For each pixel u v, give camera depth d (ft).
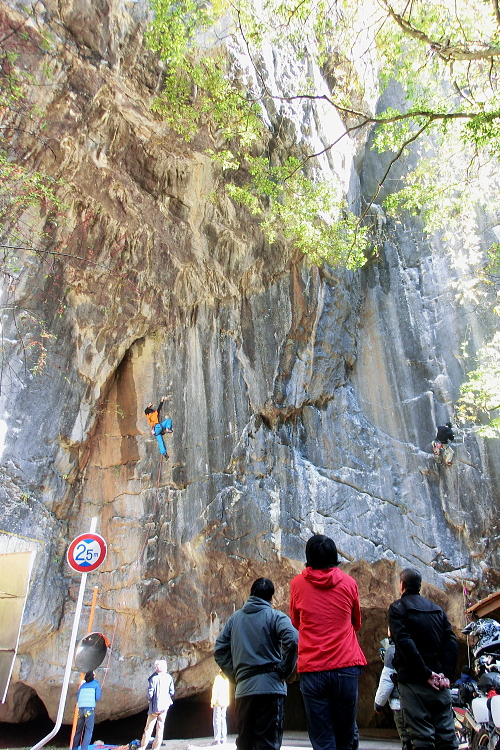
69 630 41.68
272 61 38.68
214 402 44.78
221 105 34.30
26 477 41.60
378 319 48.01
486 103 30.73
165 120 37.63
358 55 45.91
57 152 38.83
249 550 40.73
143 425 46.73
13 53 32.63
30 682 40.22
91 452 46.78
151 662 42.45
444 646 13.03
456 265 45.16
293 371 44.16
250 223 42.09
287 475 42.14
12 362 41.55
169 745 35.09
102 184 41.24
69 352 44.98
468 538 39.93
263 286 44.65
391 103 52.85
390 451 44.14
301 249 41.34
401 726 16.66
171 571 42.52
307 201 36.50
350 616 12.40
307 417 44.42
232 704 47.29
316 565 12.82
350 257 38.37
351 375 47.09
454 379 44.34
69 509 44.75
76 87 35.96
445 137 36.96
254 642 12.38
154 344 48.06
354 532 40.98
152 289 46.03
